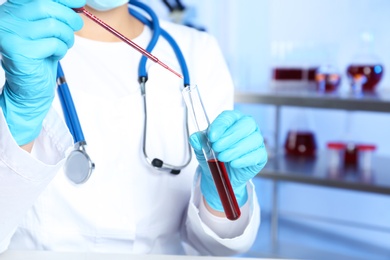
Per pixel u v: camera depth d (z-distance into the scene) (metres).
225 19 3.11
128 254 0.83
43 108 0.82
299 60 2.72
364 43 2.47
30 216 1.01
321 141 2.96
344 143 2.37
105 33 1.13
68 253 0.83
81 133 0.98
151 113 1.09
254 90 2.41
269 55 3.04
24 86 0.77
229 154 0.83
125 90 1.09
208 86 1.17
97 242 1.04
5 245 0.87
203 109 0.86
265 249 2.55
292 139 2.54
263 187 3.16
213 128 0.83
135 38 1.16
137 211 1.06
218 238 0.98
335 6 2.81
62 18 0.76
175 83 1.13
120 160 1.05
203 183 1.00
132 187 1.05
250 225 0.99
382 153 2.81
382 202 2.84
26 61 0.73
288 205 3.10
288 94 2.16
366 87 2.38
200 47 1.22
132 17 1.19
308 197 3.04
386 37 2.69
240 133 0.85
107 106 1.06
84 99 1.05
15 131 0.81
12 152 0.79
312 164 2.34
